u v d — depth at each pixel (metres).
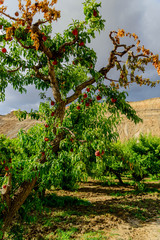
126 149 12.15
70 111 4.95
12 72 4.73
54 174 3.96
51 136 3.99
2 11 3.38
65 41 4.36
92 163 3.93
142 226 5.67
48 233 5.02
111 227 5.54
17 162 3.38
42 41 3.85
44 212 6.64
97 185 13.16
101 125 5.18
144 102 68.19
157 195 9.73
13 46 4.46
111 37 4.05
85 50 4.02
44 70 5.34
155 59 3.66
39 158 3.68
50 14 3.35
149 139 12.58
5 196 3.18
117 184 13.30
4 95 4.54
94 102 4.81
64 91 4.68
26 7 3.37
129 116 4.56
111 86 4.55
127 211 7.04
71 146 3.57
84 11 3.68
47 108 4.04
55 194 9.39
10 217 3.27
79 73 5.09
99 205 7.99
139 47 3.87
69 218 6.23
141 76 4.05
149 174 11.38
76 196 9.73
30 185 3.55
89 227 5.50
